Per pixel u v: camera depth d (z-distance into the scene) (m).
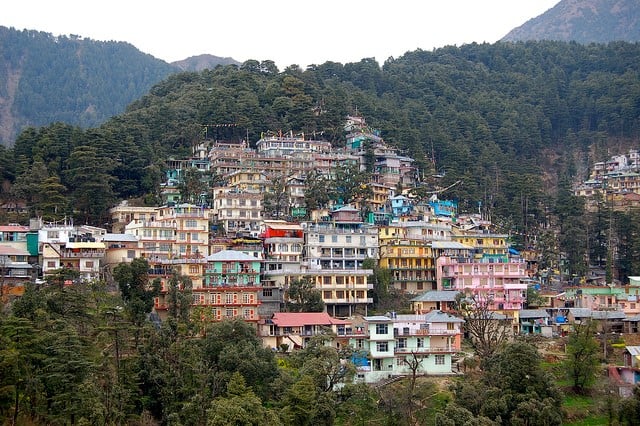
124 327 131.62
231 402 110.62
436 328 153.50
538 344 170.25
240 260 173.12
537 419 124.25
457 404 128.88
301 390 119.44
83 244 178.50
